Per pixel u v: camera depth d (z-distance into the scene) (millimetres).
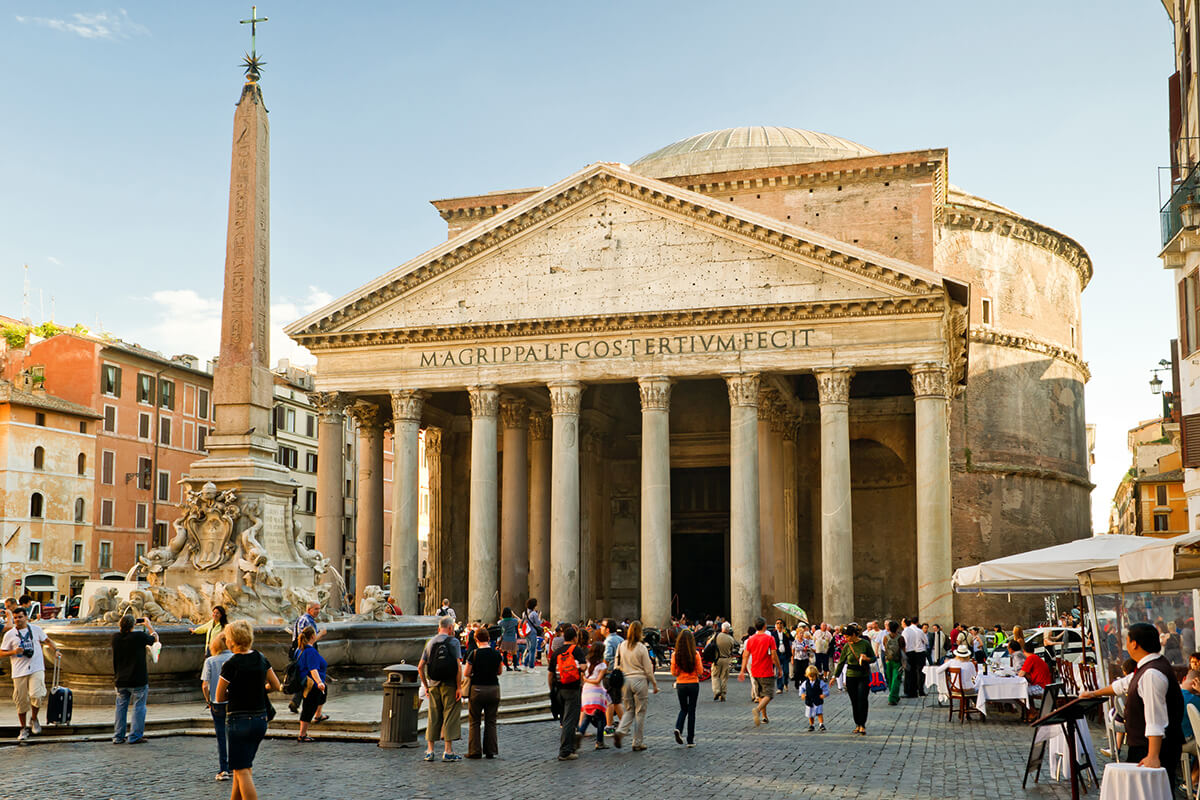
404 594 46594
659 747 18969
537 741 19438
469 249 47156
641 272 45375
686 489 60219
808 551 55156
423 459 104625
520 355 46406
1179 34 30016
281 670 20344
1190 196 25062
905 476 56406
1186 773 13602
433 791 13898
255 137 21109
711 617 58781
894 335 42531
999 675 23719
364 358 48312
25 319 84688
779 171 55250
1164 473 83375
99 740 17391
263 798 13211
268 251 21750
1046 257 67938
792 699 29328
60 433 62688
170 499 71062
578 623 44875
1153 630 11070
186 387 73312
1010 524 62438
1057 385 67188
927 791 14695
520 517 50906
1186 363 25641
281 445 78812
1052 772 15789
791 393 52656
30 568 60375
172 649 20156
